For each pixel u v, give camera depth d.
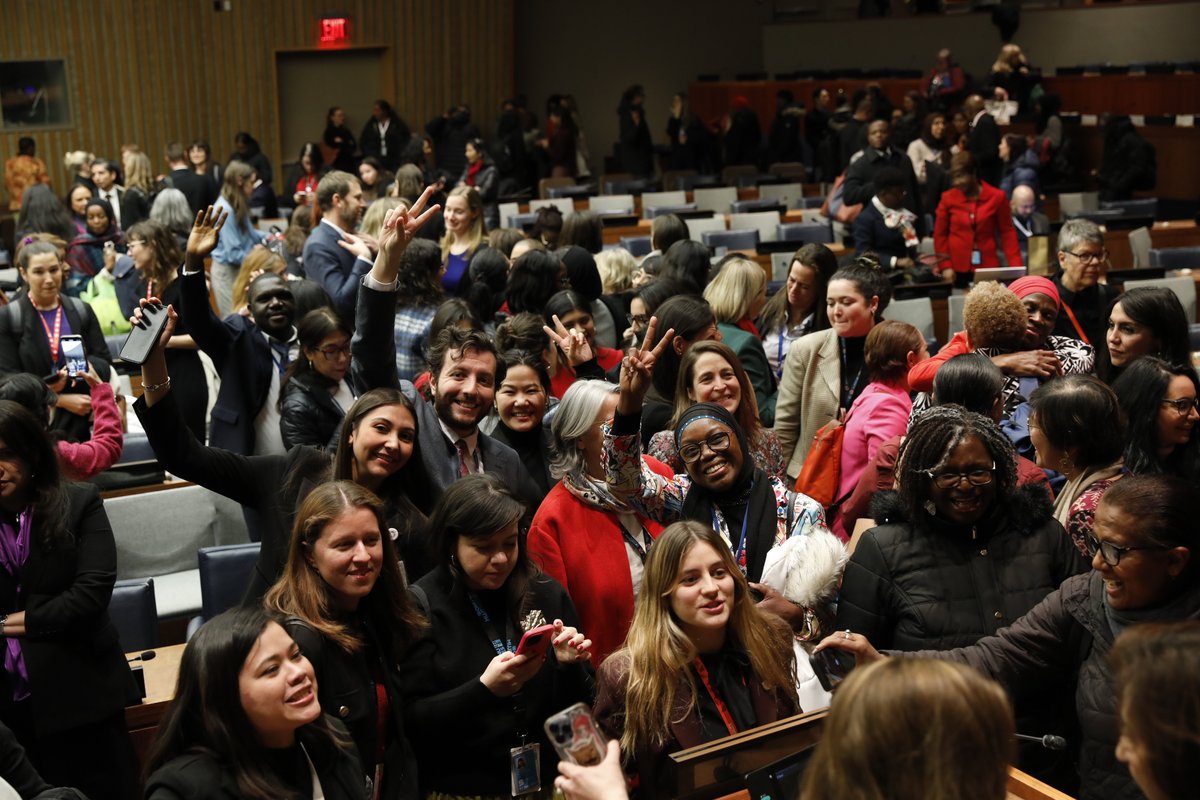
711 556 2.96
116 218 13.56
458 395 4.05
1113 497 2.81
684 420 3.71
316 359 4.80
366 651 3.17
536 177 20.39
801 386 5.21
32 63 19.00
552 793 3.25
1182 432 4.02
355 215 7.18
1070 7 20.20
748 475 3.74
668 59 24.11
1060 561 3.34
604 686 3.01
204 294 5.16
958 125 15.54
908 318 8.41
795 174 18.23
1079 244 6.02
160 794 2.52
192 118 20.30
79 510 3.65
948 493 3.28
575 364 5.29
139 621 4.55
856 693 1.68
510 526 3.21
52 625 3.53
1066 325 5.73
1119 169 14.95
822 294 5.83
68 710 3.58
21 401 4.72
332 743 2.74
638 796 2.98
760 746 2.54
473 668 3.25
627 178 18.55
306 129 21.53
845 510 4.20
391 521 3.72
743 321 5.85
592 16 23.67
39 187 11.55
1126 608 2.84
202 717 2.59
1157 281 8.94
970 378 3.92
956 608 3.28
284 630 2.65
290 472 3.81
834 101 20.56
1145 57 19.58
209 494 5.61
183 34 19.98
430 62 22.14
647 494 3.75
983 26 20.91
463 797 3.20
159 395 3.77
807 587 3.42
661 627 2.96
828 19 22.77
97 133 19.61
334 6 21.12
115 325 9.08
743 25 24.36
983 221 9.80
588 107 23.97
